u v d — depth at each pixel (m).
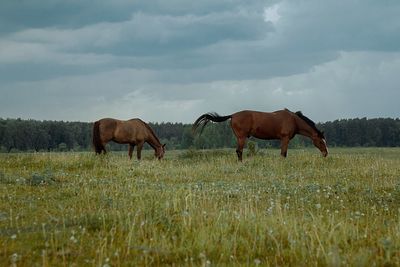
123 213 7.57
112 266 5.21
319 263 5.29
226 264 5.31
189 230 6.46
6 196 10.10
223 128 86.75
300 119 22.88
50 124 83.56
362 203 10.21
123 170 15.91
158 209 7.75
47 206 8.87
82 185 12.14
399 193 11.33
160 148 26.23
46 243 5.75
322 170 17.69
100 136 23.17
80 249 5.69
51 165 16.77
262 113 22.55
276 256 5.56
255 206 9.52
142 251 5.71
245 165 18.94
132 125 24.72
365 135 103.06
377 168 17.41
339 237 6.30
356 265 5.05
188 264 5.27
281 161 19.58
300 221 7.37
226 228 6.63
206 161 21.89
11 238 6.16
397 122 103.94
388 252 5.43
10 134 75.38
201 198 9.61
